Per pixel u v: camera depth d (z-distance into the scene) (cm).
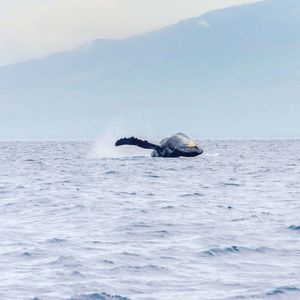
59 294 7925
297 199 15900
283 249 10100
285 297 7819
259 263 9288
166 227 11938
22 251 10038
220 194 16938
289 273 8756
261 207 14475
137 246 10381
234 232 11444
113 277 8619
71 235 11269
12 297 7825
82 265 9175
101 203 15162
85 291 8031
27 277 8625
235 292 8000
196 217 13050
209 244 10462
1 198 16475
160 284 8331
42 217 13325
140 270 8944
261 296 7844
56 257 9619
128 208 14325
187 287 8212
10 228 12050
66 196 16600
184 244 10506
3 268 9088
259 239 10825
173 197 16288
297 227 11831
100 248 10231
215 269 9000
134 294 7938
